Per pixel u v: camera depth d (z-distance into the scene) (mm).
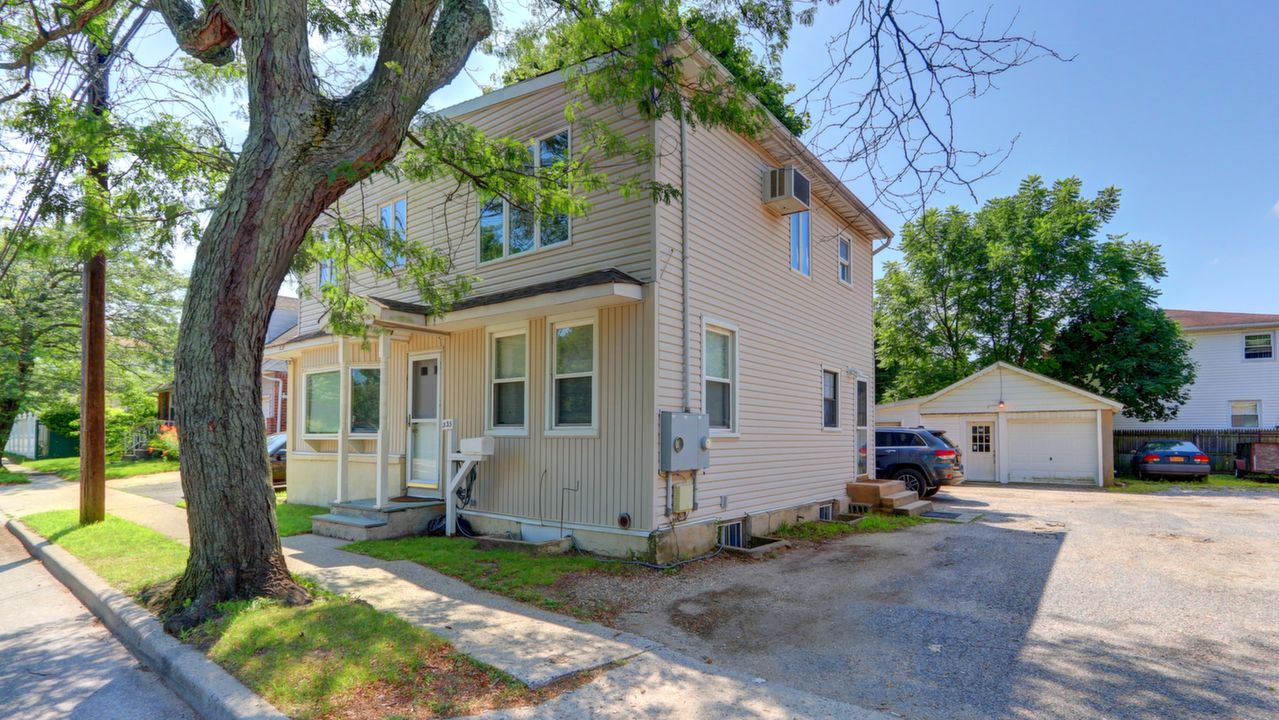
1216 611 6227
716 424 9359
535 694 4102
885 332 27359
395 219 11578
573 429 8680
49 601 6688
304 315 13523
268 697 3951
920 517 12562
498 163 8164
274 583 5621
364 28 8383
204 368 5492
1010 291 24156
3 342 19531
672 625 5730
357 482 11547
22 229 8188
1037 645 5297
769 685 4375
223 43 6551
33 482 18547
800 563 8273
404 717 3754
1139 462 21891
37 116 7199
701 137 9227
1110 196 23875
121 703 4297
